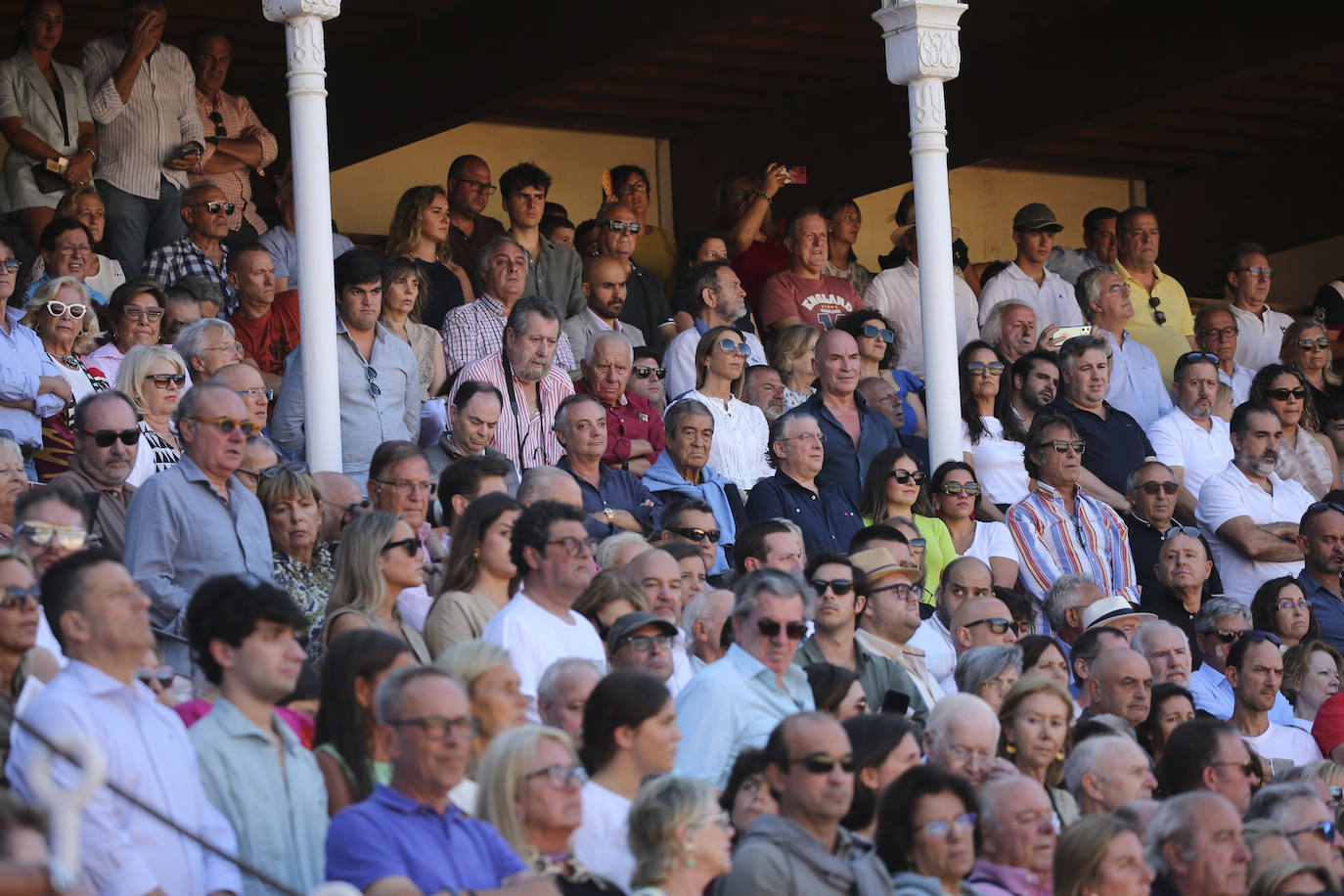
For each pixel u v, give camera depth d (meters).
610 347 39.12
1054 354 43.44
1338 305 58.12
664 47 51.12
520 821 20.11
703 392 40.28
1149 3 55.97
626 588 28.20
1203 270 71.88
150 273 43.78
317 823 20.98
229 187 49.34
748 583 26.27
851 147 61.84
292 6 35.25
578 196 64.25
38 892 13.90
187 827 19.89
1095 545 39.50
